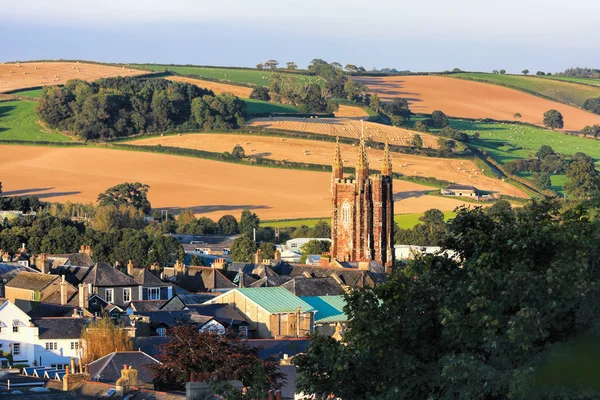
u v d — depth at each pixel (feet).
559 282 344.08
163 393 466.29
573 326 351.46
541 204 389.60
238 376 479.00
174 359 513.86
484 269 357.00
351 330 387.75
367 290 399.03
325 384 375.04
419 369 364.38
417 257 401.70
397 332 371.76
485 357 356.38
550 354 339.16
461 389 340.18
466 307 360.28
